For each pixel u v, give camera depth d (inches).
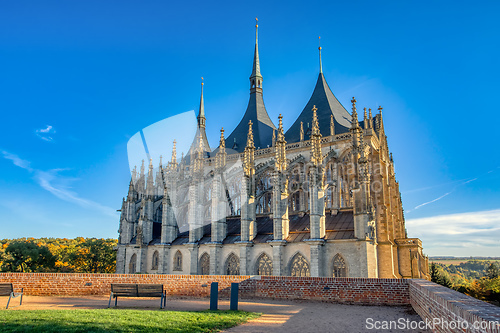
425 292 933.2
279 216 2556.6
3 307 1173.7
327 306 1268.5
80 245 6220.5
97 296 1467.8
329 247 2396.7
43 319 882.8
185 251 3009.4
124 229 3644.2
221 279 1497.3
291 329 902.4
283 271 2497.5
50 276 1478.8
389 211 3132.4
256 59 4704.7
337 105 3873.0
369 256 2273.6
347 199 3161.9
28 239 7204.7
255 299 1424.7
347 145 3235.7
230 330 882.8
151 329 821.9
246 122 4441.4
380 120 3572.8
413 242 2989.7
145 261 3312.0
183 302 1352.1
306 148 3442.4
